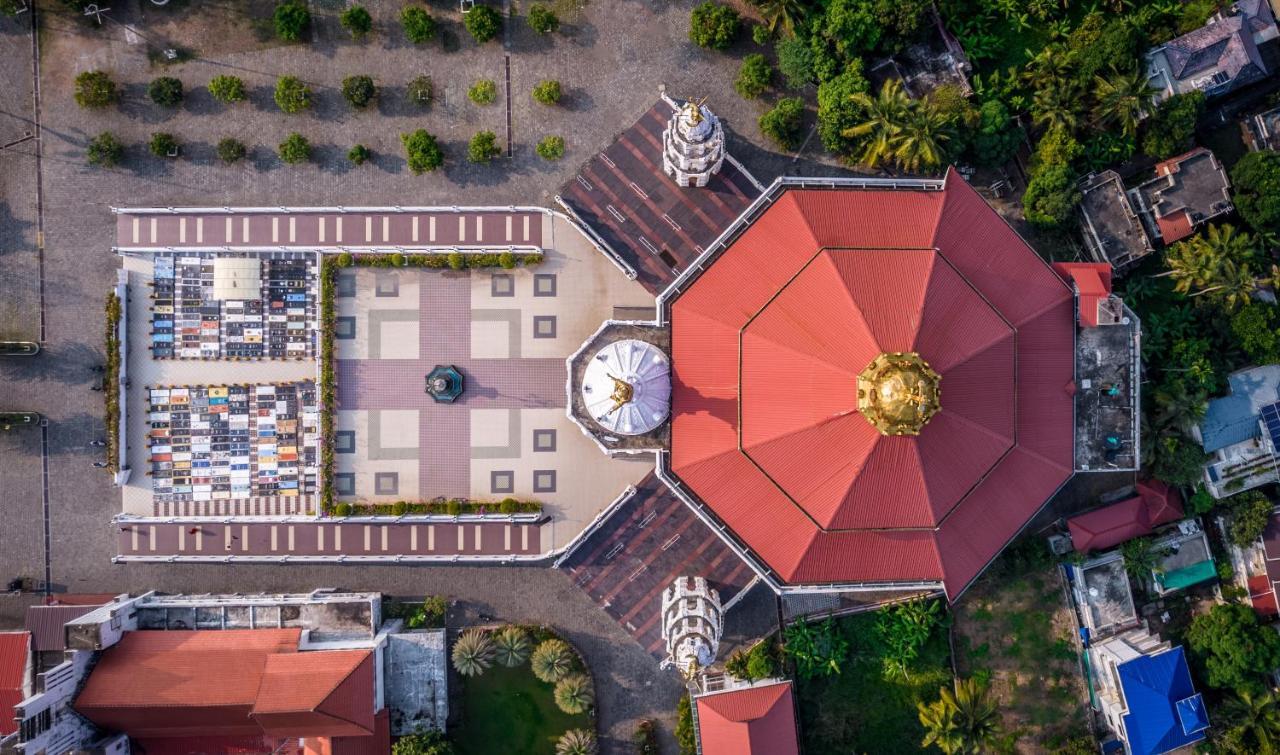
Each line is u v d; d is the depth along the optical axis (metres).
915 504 62.22
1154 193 79.56
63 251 83.88
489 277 83.69
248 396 83.62
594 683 83.69
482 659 81.31
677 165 77.31
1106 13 81.69
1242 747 77.19
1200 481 78.62
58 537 84.06
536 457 83.81
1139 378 73.06
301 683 76.50
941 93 78.44
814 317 62.12
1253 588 80.00
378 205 83.75
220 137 83.81
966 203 69.06
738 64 83.56
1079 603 81.81
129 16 83.62
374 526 83.88
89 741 79.50
